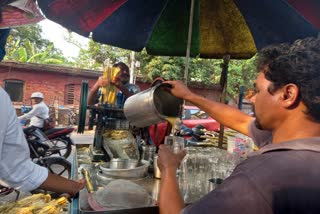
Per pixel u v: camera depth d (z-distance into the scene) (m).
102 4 1.85
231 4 2.14
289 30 1.89
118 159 1.60
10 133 1.14
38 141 4.12
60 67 10.82
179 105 1.53
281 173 0.59
